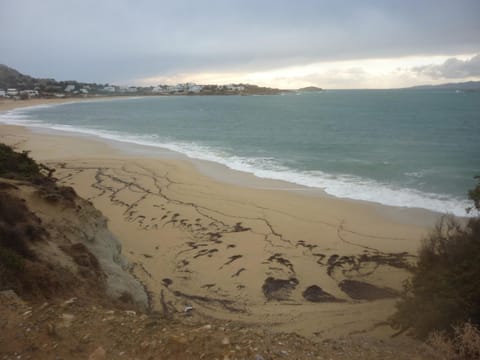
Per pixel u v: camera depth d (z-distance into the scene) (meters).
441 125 45.41
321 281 10.08
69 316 4.99
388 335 6.84
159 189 19.28
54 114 75.94
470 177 20.52
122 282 8.66
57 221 9.77
